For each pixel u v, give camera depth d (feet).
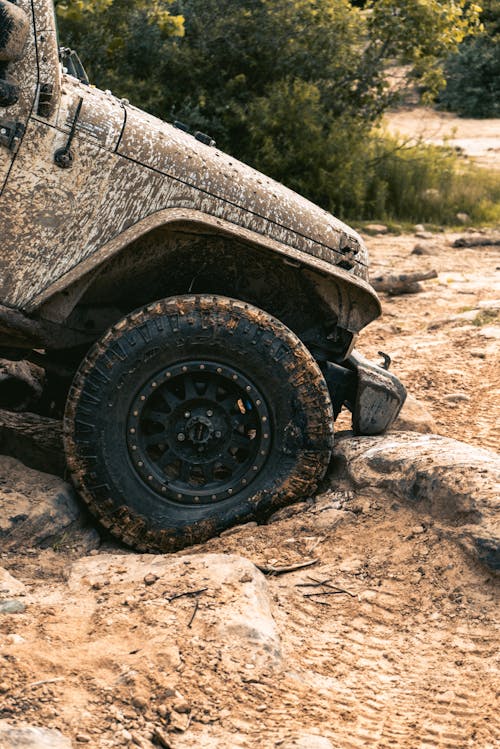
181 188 15.23
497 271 45.37
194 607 12.57
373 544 14.98
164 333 15.26
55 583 14.15
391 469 16.14
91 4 51.70
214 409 15.85
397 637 12.98
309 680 11.72
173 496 15.66
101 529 16.19
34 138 14.53
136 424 15.42
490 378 26.50
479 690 11.68
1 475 16.37
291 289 16.69
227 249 15.97
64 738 9.77
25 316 14.99
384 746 10.40
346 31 65.46
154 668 11.16
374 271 41.22
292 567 14.51
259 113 60.85
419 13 64.64
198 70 62.39
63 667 11.00
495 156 86.63
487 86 123.13
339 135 60.95
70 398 15.25
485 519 14.16
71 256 14.89
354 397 17.99
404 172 63.00
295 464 15.99
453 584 13.84
